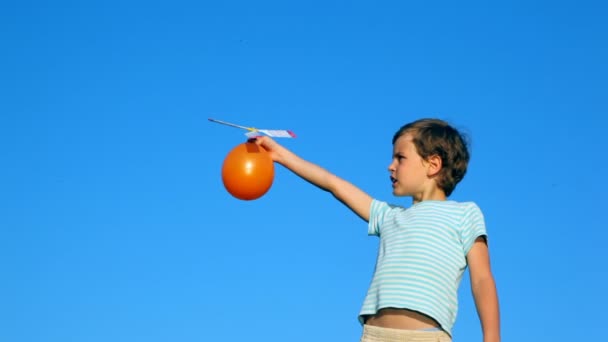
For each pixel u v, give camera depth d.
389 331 4.24
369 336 4.32
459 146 4.78
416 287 4.27
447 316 4.28
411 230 4.46
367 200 4.91
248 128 5.11
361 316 4.48
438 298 4.27
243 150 5.01
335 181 4.99
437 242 4.38
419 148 4.73
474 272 4.40
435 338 4.19
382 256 4.50
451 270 4.35
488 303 4.31
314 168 5.07
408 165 4.73
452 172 4.75
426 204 4.58
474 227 4.46
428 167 4.73
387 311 4.30
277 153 5.13
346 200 4.94
